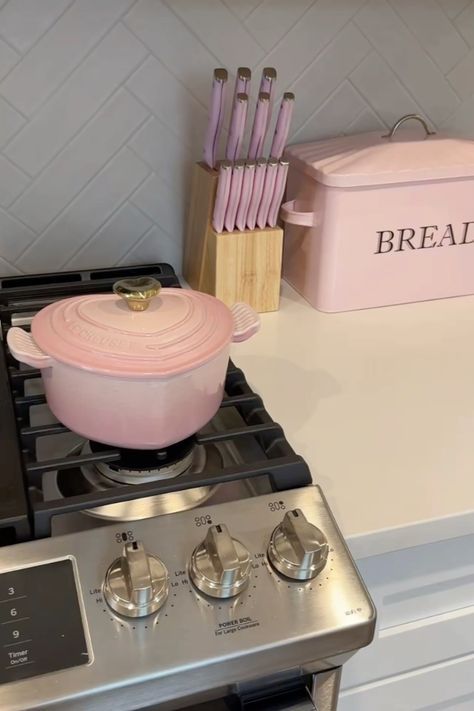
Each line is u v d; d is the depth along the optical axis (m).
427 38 1.16
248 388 0.84
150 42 1.03
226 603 0.60
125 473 0.73
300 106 1.15
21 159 1.05
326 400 0.89
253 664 0.59
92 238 1.13
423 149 1.07
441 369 0.97
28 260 1.12
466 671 0.92
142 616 0.59
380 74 1.17
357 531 0.69
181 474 0.74
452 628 0.86
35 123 1.03
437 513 0.72
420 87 1.20
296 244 1.14
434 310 1.12
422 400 0.90
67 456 0.73
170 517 0.66
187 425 0.70
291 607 0.61
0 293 1.00
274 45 1.09
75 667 0.56
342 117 1.18
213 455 0.78
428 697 0.92
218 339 0.70
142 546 0.61
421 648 0.86
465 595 0.85
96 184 1.10
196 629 0.59
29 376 0.83
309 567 0.62
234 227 1.04
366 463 0.78
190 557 0.63
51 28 0.98
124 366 0.65
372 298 1.11
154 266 1.12
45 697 0.54
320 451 0.79
